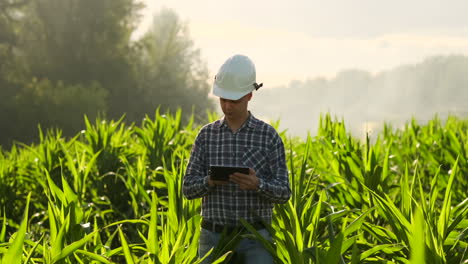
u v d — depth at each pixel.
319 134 7.94
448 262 3.62
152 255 3.28
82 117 40.38
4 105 40.44
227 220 3.67
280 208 3.60
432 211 3.72
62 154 8.10
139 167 6.59
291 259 3.32
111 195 7.40
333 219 3.85
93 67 50.59
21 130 40.56
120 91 52.09
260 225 3.68
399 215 3.50
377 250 3.47
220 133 3.70
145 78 57.22
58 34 50.94
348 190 5.43
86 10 51.12
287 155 6.83
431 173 7.16
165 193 6.89
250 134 3.65
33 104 40.50
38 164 7.69
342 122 6.97
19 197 7.55
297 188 4.12
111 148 7.96
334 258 2.96
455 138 6.75
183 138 8.85
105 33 51.97
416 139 9.06
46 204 7.38
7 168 7.97
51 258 3.25
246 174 3.42
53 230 3.49
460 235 3.67
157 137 7.79
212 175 3.49
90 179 7.55
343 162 5.68
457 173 6.43
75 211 4.07
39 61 50.00
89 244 5.05
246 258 3.64
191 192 3.64
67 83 50.09
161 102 57.00
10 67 47.84
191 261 3.42
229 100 3.55
